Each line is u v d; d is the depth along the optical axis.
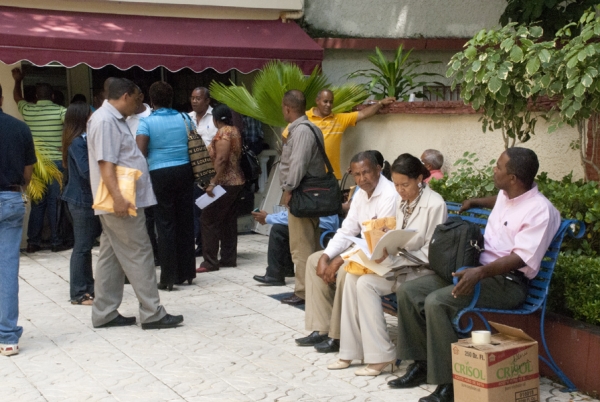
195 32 9.36
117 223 5.56
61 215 9.09
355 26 10.33
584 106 5.19
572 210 5.14
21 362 5.05
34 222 8.96
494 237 4.50
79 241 6.57
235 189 7.69
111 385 4.60
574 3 8.22
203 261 8.03
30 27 8.44
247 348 5.30
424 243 4.69
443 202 4.71
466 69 6.29
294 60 9.50
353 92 8.63
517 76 5.55
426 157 6.99
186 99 10.73
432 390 4.46
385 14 10.38
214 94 8.98
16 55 8.12
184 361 5.04
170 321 5.81
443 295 4.22
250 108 8.77
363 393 4.43
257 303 6.55
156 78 10.60
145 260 5.74
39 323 6.01
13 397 4.42
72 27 8.70
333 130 8.08
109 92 5.59
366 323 4.68
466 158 7.05
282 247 7.18
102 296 5.82
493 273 4.11
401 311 4.46
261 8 9.88
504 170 4.32
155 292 5.80
